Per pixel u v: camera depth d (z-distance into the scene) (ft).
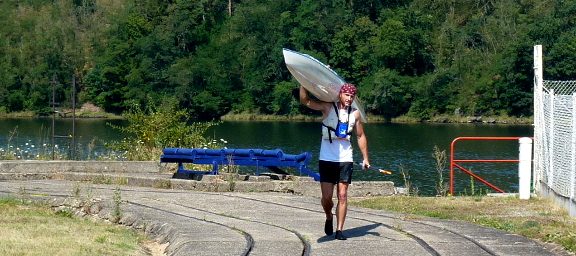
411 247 40.16
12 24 390.42
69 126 270.87
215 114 337.31
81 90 356.59
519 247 40.55
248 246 40.27
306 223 47.85
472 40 330.13
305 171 67.26
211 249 39.63
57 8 409.28
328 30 344.90
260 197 60.90
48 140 168.14
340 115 40.57
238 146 201.67
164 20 367.45
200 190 66.18
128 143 99.35
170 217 49.96
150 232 47.37
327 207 41.68
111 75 344.49
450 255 38.50
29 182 71.31
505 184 116.37
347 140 40.83
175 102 139.54
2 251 37.58
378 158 167.02
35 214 51.03
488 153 176.14
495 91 295.28
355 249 39.60
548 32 287.69
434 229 45.44
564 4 298.15
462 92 304.50
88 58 369.30
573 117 51.80
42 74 350.84
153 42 350.02
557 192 56.34
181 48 362.74
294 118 323.98
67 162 79.20
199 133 102.83
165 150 72.59
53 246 39.40
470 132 254.47
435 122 299.99
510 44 290.97
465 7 353.92
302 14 347.15
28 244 39.55
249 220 49.19
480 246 40.63
